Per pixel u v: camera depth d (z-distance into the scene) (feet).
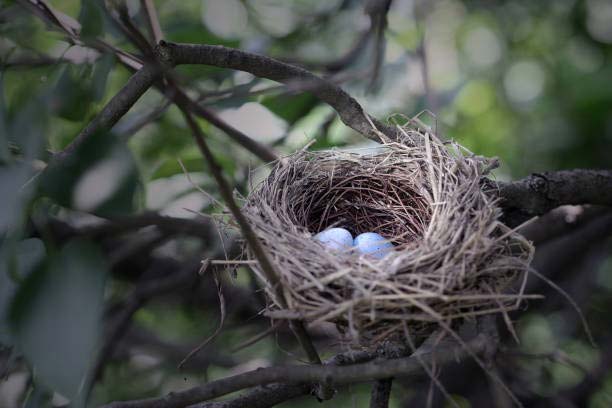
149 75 2.36
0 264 1.92
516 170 3.99
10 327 1.60
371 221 2.71
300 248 2.39
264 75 2.50
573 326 3.41
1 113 1.83
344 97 2.57
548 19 4.19
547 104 4.14
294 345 3.37
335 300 2.29
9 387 2.51
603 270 3.80
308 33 3.41
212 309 3.43
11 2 2.50
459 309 2.30
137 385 3.44
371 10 2.84
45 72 2.58
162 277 3.48
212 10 3.19
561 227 2.94
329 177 2.68
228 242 2.48
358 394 3.38
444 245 2.37
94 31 2.22
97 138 1.78
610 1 3.85
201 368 3.31
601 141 3.92
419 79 3.28
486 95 4.24
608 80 3.93
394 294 2.28
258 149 2.61
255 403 2.37
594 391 3.30
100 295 1.62
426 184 2.59
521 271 2.39
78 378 1.52
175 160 2.85
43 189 1.75
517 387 3.24
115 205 1.75
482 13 4.44
